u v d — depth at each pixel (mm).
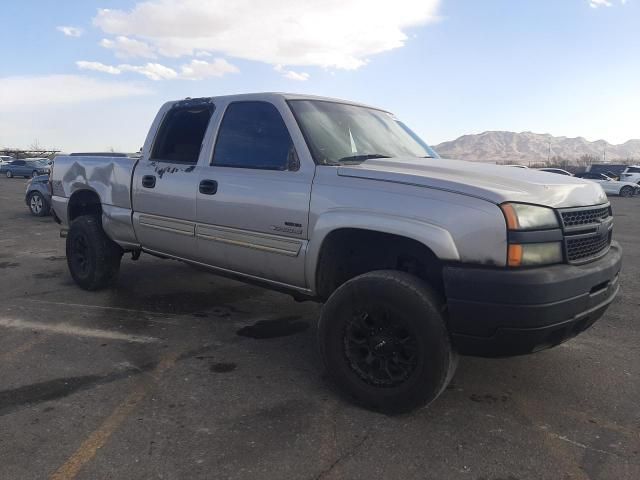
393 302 3191
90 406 3412
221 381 3826
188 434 3092
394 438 3086
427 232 3115
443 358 3125
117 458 2840
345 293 3389
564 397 3660
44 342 4520
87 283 6031
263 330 4969
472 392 3715
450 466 2826
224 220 4254
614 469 2822
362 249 3805
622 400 3625
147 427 3164
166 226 4824
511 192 3092
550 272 2996
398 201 3281
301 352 4422
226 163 4348
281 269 3938
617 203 25375
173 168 4750
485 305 2977
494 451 2977
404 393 3246
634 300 6207
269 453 2910
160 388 3693
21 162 39188
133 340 4621
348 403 3516
